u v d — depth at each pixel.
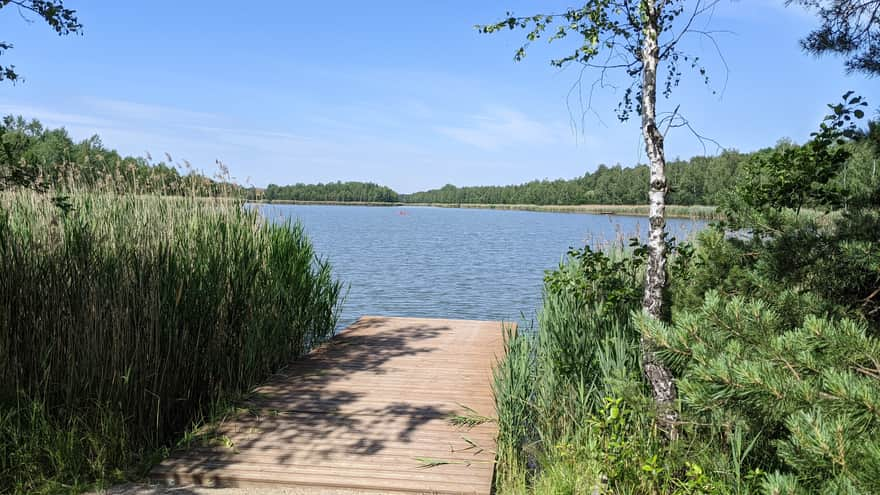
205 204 6.78
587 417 4.23
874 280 3.89
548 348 5.18
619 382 3.65
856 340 2.31
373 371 6.41
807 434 2.05
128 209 5.99
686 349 2.69
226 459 4.11
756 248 4.38
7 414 3.93
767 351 2.47
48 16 4.11
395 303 15.48
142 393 4.42
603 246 7.54
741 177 4.92
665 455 3.49
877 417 2.00
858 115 4.17
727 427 3.35
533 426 4.71
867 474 1.88
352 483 3.79
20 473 3.80
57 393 4.32
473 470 3.99
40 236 4.77
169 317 4.82
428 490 3.72
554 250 33.81
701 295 4.52
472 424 4.83
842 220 3.97
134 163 6.58
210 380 5.28
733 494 3.05
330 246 34.59
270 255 7.07
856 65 4.93
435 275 21.88
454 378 6.14
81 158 6.31
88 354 4.30
